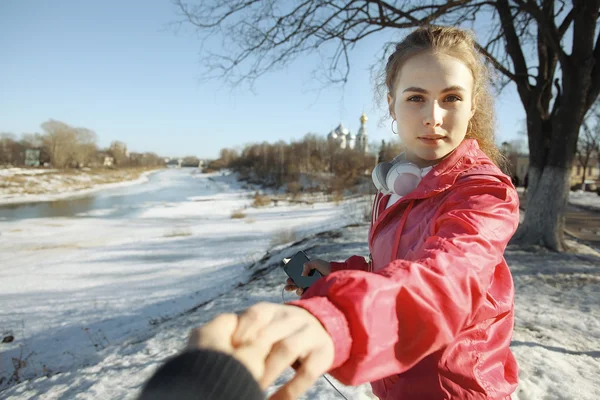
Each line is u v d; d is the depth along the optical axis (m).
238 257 16.22
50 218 33.44
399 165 1.10
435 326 0.62
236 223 28.11
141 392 0.34
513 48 9.78
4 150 92.88
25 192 56.12
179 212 37.25
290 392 0.46
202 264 15.88
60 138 88.19
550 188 9.34
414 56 1.01
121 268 16.08
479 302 0.71
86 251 20.05
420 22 8.97
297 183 52.66
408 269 0.65
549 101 9.85
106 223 30.38
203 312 7.31
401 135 1.05
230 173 106.31
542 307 5.67
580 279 7.02
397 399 1.04
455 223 0.83
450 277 0.68
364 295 0.57
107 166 112.00
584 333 4.64
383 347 0.57
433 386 0.98
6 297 12.61
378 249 1.14
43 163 90.88
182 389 0.33
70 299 12.05
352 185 45.12
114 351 5.88
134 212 37.59
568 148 9.17
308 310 0.52
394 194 1.18
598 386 3.32
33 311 11.02
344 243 12.23
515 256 8.62
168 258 17.45
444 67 0.96
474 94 1.10
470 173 0.96
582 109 8.98
